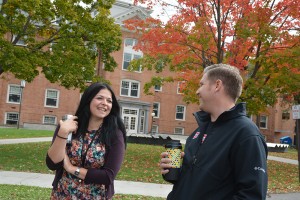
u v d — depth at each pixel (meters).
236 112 2.50
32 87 39.38
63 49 16.16
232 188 2.38
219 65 2.68
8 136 23.28
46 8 15.34
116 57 41.00
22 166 11.75
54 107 40.00
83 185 3.22
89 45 17.02
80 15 16.53
